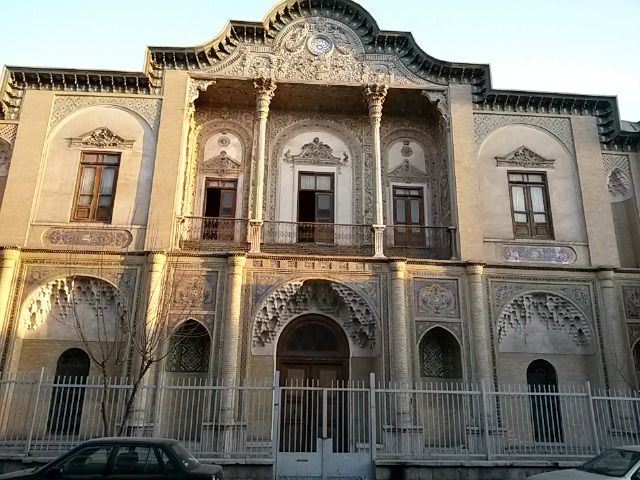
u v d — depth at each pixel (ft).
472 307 50.72
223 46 57.06
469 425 47.47
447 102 57.98
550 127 58.75
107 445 25.63
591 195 56.44
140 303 48.26
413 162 61.62
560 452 42.14
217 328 48.14
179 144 53.62
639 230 57.00
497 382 49.16
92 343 49.14
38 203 51.49
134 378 45.52
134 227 51.06
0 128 53.52
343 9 59.52
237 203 58.44
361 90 57.67
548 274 53.01
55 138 53.78
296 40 58.23
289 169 59.88
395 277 50.47
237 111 61.41
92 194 52.54
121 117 54.80
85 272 49.16
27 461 35.42
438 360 52.39
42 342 48.98
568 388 50.67
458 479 37.22
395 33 58.29
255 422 48.80
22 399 46.73
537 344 52.85
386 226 53.78
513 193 56.49
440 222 58.95
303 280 50.72
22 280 48.65
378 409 47.73
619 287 53.26
